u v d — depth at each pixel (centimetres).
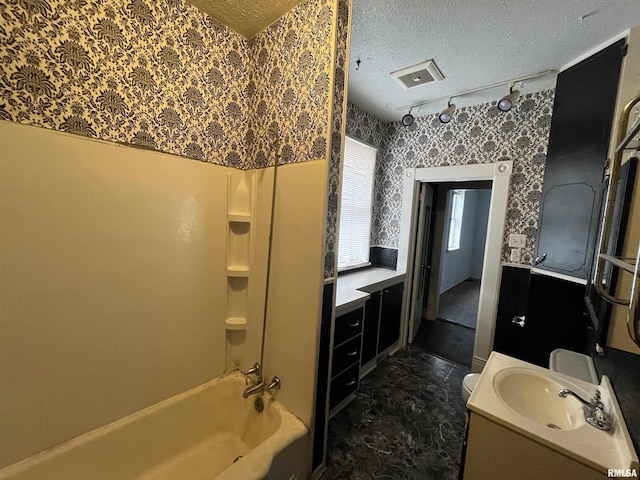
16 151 95
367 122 290
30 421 104
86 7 105
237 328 168
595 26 144
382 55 182
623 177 113
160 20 125
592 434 84
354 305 200
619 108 144
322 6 120
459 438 175
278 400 149
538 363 198
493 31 154
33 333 103
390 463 156
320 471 146
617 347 113
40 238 102
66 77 103
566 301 175
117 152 119
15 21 92
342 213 278
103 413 123
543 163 223
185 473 138
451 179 272
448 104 247
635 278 60
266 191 155
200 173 149
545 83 208
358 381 215
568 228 172
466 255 646
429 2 134
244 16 142
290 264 142
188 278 149
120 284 124
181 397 148
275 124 147
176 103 135
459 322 383
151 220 132
